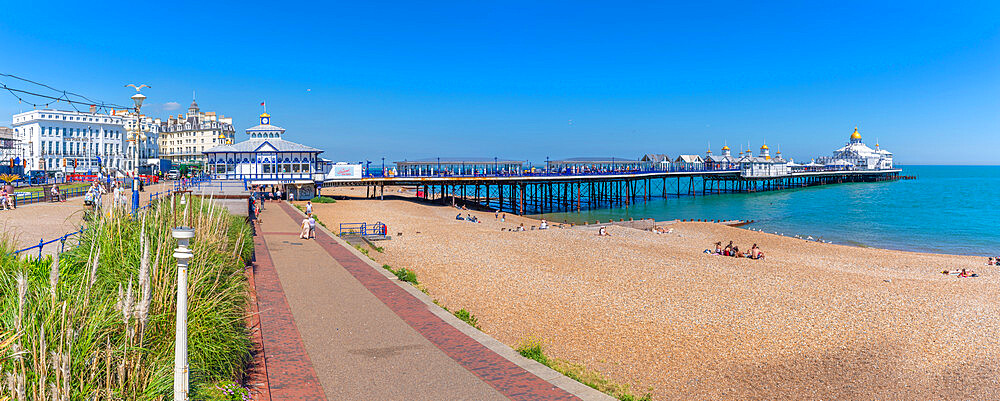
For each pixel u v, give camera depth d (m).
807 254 37.97
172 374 7.58
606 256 32.03
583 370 14.30
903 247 44.31
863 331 19.20
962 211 72.88
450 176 74.50
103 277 9.77
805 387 15.02
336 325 13.73
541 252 33.00
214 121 146.25
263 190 60.91
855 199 96.06
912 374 16.00
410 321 14.24
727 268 29.03
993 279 28.83
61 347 6.41
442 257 30.81
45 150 83.81
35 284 8.74
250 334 11.88
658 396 14.02
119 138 92.19
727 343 17.89
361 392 10.00
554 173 81.81
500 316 19.75
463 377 10.80
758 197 103.88
